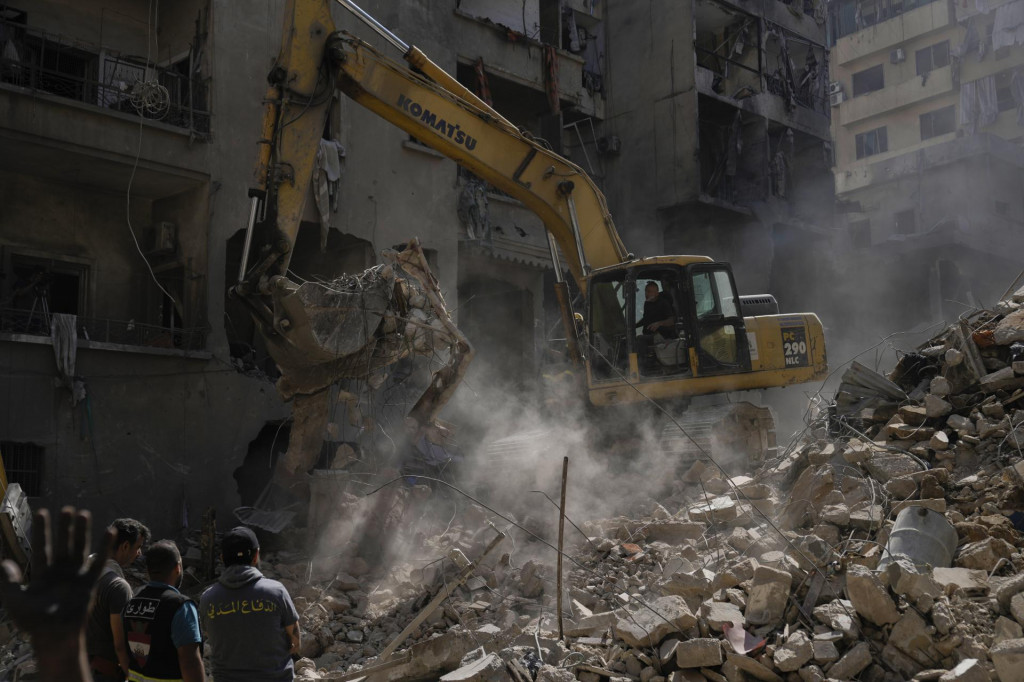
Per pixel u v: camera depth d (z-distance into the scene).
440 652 7.46
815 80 32.56
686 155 26.44
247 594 5.05
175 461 14.91
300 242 19.89
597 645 7.19
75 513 1.96
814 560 7.04
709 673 6.30
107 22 17.36
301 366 11.05
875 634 6.22
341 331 10.66
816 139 31.97
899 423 10.37
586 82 27.42
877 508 8.51
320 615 9.60
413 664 7.51
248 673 4.97
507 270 22.56
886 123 50.50
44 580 1.89
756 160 29.23
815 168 32.28
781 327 13.88
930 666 5.89
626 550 9.66
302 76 11.62
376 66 12.48
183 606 4.63
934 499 8.26
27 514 10.71
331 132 18.34
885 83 50.88
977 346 10.47
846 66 52.59
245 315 18.09
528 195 13.75
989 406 9.66
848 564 7.04
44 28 16.52
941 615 5.98
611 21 28.67
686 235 27.11
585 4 27.94
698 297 13.22
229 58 16.78
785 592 6.70
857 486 9.09
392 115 12.80
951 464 9.30
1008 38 44.69
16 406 13.28
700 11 28.78
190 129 15.99
